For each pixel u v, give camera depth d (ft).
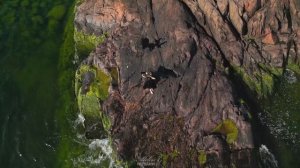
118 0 114.93
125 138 104.01
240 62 108.99
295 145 104.37
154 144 102.68
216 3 106.93
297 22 110.52
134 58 109.91
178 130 103.14
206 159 98.84
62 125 113.80
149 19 111.75
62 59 125.80
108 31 118.52
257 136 102.78
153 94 106.01
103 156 107.04
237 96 105.50
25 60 127.24
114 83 109.91
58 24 134.51
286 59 113.39
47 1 141.08
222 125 102.42
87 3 120.78
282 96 111.65
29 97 119.96
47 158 108.78
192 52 107.55
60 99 118.62
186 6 110.52
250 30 109.60
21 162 108.17
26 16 137.49
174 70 107.24
